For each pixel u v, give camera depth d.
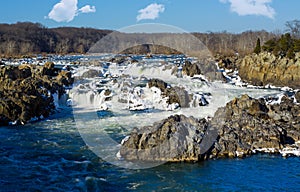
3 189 16.67
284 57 58.28
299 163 20.41
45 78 39.50
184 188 16.97
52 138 24.78
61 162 20.19
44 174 18.53
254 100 27.92
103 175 18.39
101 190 16.73
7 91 31.20
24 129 27.22
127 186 17.14
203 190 16.81
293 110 29.16
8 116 28.81
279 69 57.09
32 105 30.31
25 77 39.50
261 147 22.59
